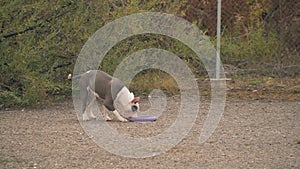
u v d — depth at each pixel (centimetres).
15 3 1444
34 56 1479
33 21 1473
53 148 1051
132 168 929
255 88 1686
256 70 1783
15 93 1491
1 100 1469
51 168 928
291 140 1120
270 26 1808
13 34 1470
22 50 1468
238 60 1802
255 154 1015
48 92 1586
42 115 1366
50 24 1507
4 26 1465
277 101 1558
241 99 1580
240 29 1812
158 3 1661
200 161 970
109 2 1569
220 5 1738
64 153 1016
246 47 1803
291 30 1806
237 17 1817
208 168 930
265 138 1135
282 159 984
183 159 983
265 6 1816
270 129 1219
